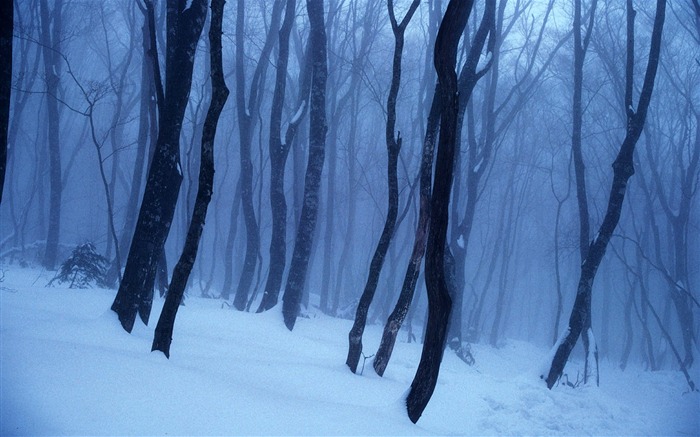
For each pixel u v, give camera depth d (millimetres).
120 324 8594
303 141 29609
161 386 5211
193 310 13664
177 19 10680
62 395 4586
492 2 13648
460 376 13211
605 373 22422
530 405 11727
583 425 10930
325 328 17266
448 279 16188
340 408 5953
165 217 9539
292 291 15797
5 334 5879
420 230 9016
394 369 12023
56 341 5898
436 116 8328
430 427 8688
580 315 14852
